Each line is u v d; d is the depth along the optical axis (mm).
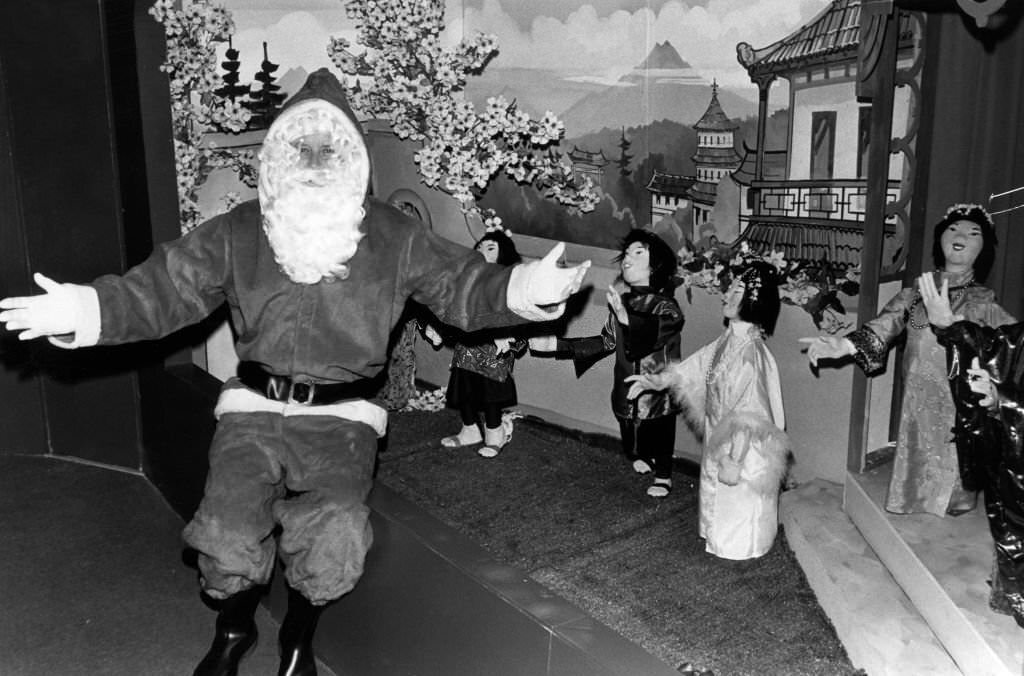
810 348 4055
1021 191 4145
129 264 5059
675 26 5137
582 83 5676
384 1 6086
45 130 5117
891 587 3857
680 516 4977
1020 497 3115
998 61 4227
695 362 4570
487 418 5723
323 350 2756
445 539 3057
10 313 2551
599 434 5926
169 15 5598
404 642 3191
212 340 5945
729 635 3910
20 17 5059
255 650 3744
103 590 4188
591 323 5801
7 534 4652
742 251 5047
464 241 6508
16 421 5523
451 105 6094
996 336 3230
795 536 4461
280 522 2748
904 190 4582
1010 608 3256
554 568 4473
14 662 3674
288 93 6199
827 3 4504
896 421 4703
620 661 2465
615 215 5648
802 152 4719
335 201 2652
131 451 5398
